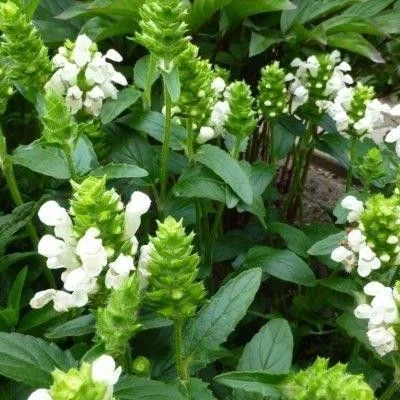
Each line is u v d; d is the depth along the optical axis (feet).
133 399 0.65
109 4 1.26
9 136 1.37
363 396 0.59
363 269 0.87
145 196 0.68
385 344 0.76
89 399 0.50
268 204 1.34
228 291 0.78
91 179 0.65
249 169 1.10
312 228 1.22
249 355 0.82
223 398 0.95
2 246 0.91
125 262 0.64
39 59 0.95
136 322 0.74
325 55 1.27
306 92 1.24
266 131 1.57
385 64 1.65
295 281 1.06
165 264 0.66
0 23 0.93
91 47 0.98
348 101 1.17
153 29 0.88
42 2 1.47
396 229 0.85
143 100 1.13
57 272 1.07
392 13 1.49
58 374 0.51
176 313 0.69
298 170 1.45
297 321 1.17
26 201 1.16
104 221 0.64
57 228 0.66
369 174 1.10
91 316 0.75
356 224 0.97
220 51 1.49
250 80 1.59
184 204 1.11
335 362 1.18
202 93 0.98
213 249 1.22
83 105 1.01
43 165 0.89
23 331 0.88
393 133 1.05
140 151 1.10
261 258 1.09
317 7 1.45
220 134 1.17
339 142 1.29
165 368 0.87
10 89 0.92
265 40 1.39
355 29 1.40
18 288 0.88
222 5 1.32
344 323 0.94
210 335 0.76
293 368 1.04
